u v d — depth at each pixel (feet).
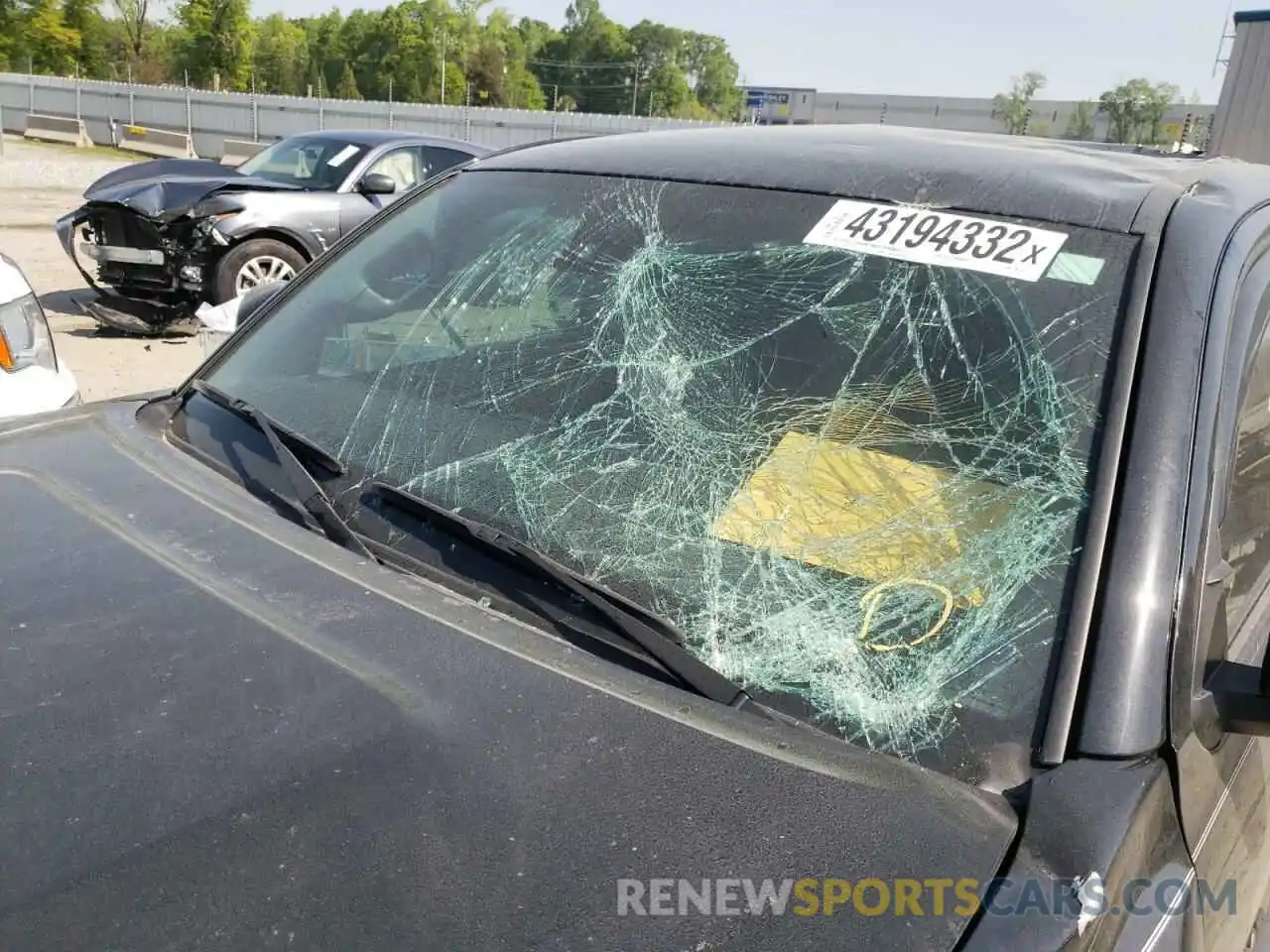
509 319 6.75
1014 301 5.30
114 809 3.74
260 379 7.11
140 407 7.33
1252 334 5.18
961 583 4.62
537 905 3.41
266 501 6.01
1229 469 4.89
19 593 4.95
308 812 3.73
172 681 4.36
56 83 130.21
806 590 4.82
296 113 119.34
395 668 4.47
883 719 4.33
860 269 5.84
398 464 6.03
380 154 28.17
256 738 4.07
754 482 5.31
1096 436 4.68
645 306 6.30
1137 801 3.83
